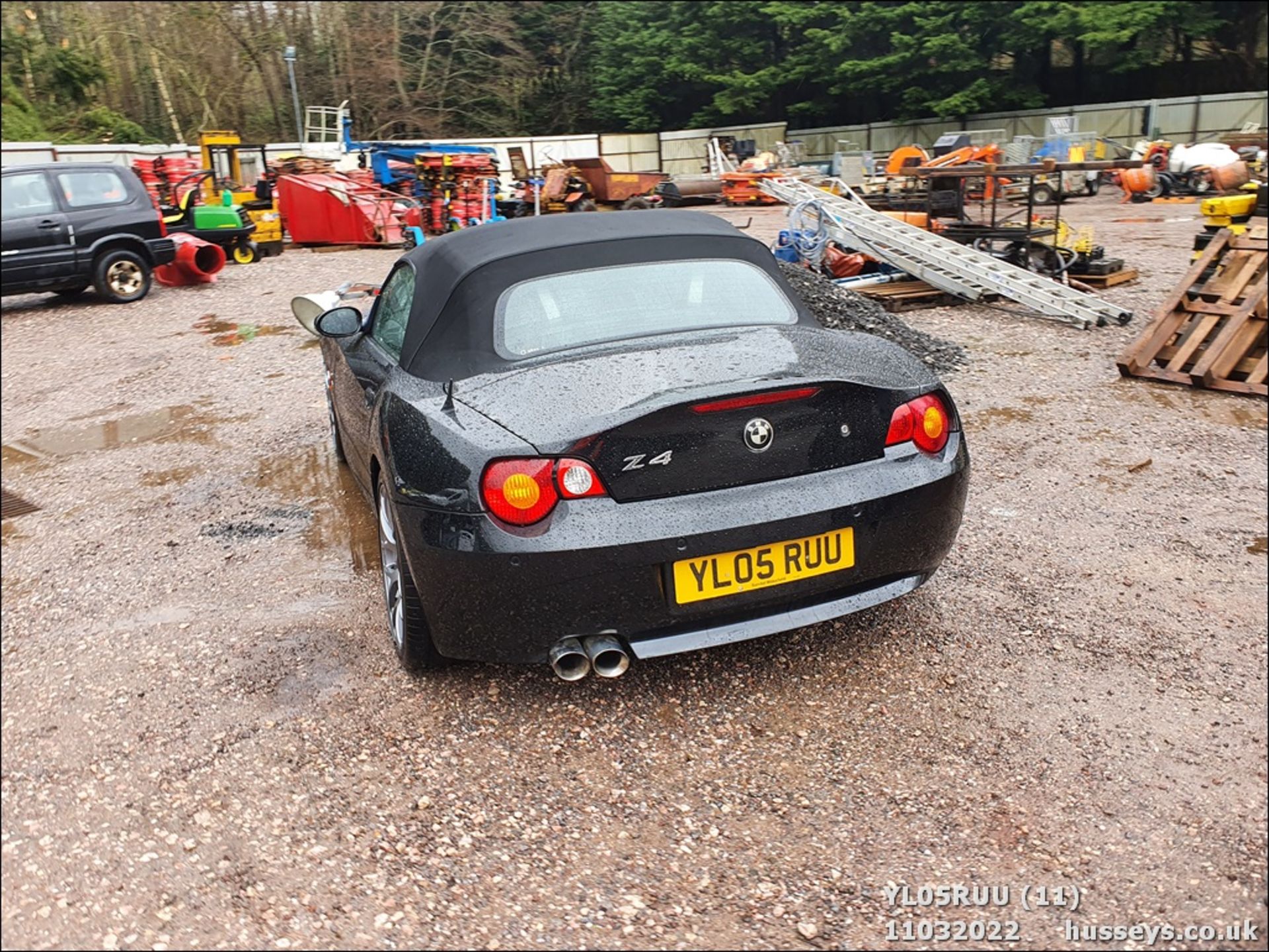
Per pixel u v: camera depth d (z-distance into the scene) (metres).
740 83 47.38
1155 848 2.45
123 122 38.78
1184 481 5.16
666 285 3.47
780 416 2.85
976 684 3.21
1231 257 7.55
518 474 2.70
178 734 3.09
